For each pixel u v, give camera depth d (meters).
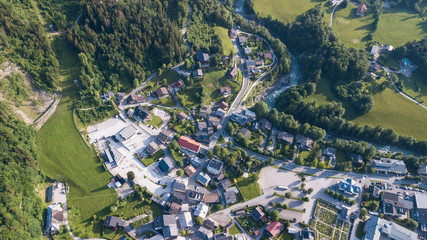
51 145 149.00
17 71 150.25
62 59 169.12
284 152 163.50
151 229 128.88
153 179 146.12
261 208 139.00
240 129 174.25
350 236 131.50
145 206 135.62
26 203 120.00
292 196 145.38
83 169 144.75
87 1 178.62
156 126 169.12
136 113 170.62
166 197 139.38
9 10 153.62
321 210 140.38
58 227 122.38
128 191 139.62
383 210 139.25
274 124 176.38
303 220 136.50
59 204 131.00
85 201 134.88
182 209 134.75
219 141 167.12
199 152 159.75
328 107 179.50
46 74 156.50
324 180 153.00
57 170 142.50
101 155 151.38
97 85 171.25
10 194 113.38
